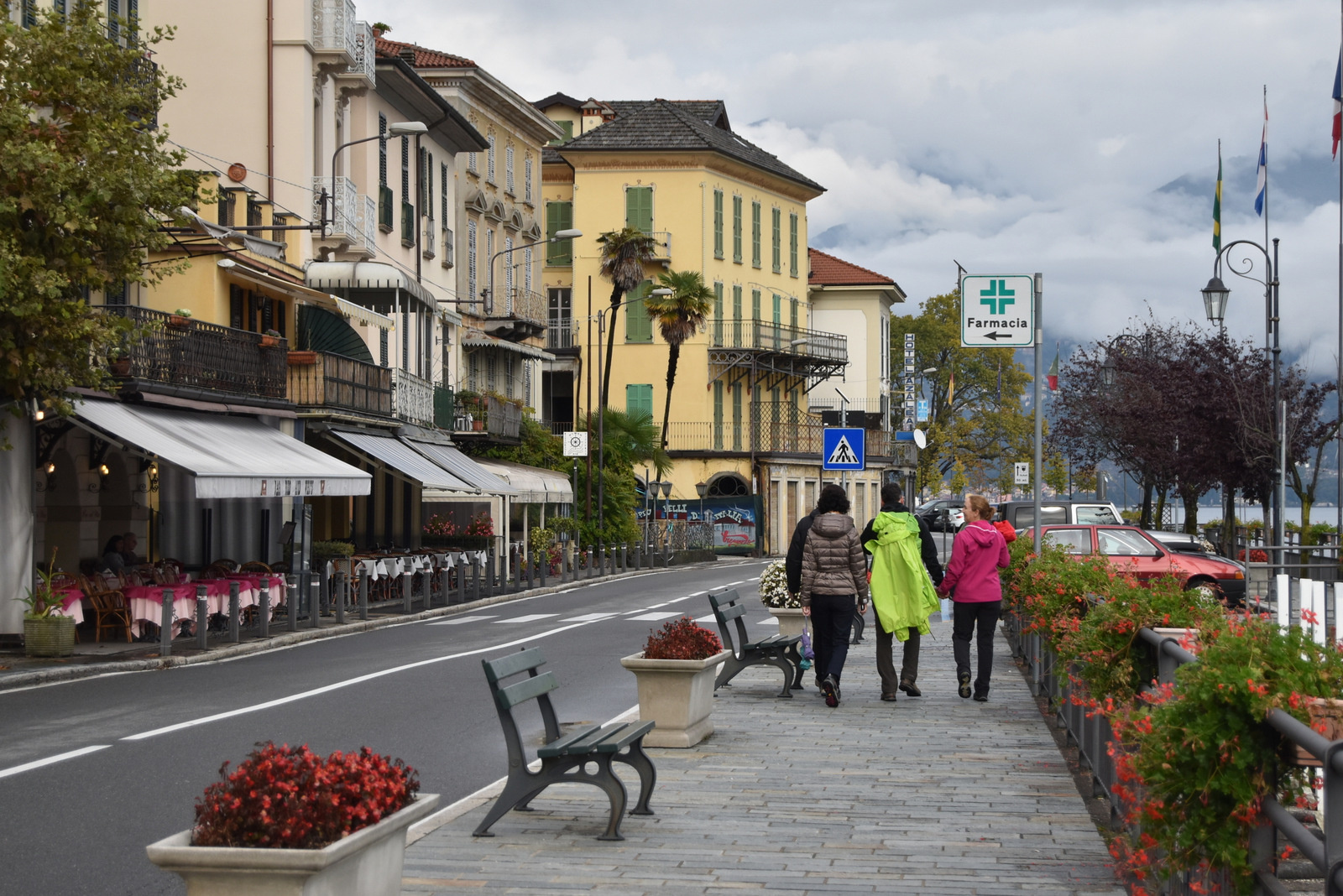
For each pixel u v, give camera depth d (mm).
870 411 89250
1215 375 40031
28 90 19141
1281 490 31250
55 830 8734
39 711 14445
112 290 21234
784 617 19516
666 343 72250
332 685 16641
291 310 33406
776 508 74312
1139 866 6227
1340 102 29453
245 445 26031
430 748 11898
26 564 20703
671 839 8164
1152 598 7664
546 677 9000
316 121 37594
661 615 28625
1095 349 54375
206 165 35938
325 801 5047
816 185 82625
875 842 8062
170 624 20000
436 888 7062
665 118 73375
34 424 20938
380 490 39281
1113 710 6676
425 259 46188
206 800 5141
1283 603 15164
